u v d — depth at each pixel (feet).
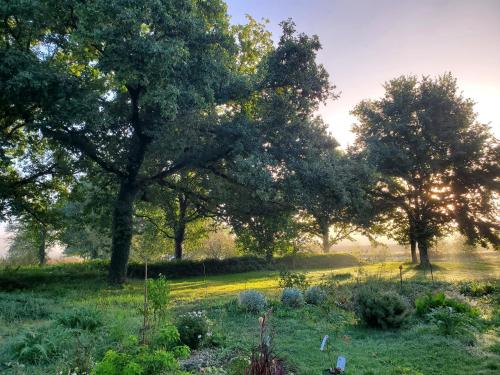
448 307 34.35
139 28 51.06
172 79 54.90
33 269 80.02
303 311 40.24
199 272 101.65
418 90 109.50
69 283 67.92
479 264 106.63
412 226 104.99
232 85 65.51
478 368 22.99
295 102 67.10
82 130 62.75
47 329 28.58
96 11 48.42
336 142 71.46
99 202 76.54
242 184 66.80
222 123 63.72
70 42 57.77
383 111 112.78
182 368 22.63
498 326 33.73
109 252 128.06
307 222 76.07
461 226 102.83
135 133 67.87
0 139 63.62
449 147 103.65
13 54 52.80
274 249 76.28
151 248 114.83
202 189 83.30
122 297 49.90
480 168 101.65
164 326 23.57
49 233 117.91
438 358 24.94
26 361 23.11
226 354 25.49
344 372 22.40
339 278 66.80
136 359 17.65
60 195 82.12
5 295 46.01
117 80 52.42
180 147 60.70
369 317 34.19
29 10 52.90
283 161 64.08
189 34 57.62
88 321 30.30
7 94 51.85
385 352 26.61
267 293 53.72
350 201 66.90
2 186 70.08
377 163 102.83
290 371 22.74
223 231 178.19
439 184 105.50
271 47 87.35
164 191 86.53
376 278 58.70
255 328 33.35
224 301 45.88
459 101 104.73
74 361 21.43
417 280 62.03
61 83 53.93
